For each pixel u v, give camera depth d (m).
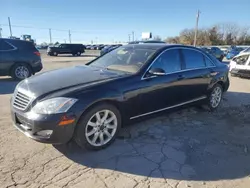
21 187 2.57
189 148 3.56
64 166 2.99
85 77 3.59
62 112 2.96
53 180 2.71
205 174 2.92
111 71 3.94
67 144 3.51
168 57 4.27
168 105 4.26
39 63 9.56
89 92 3.17
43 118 2.93
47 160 3.10
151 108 3.96
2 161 3.03
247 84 8.99
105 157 3.23
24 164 2.99
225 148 3.61
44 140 3.00
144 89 3.74
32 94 3.13
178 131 4.17
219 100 5.55
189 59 4.68
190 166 3.08
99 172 2.89
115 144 3.60
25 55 9.12
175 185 2.69
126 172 2.91
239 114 5.23
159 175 2.87
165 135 3.99
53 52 30.64
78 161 3.11
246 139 3.95
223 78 5.43
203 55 5.07
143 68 3.84
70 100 3.03
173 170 2.97
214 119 4.86
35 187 2.58
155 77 3.93
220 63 5.59
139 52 4.29
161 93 4.02
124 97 3.49
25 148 3.37
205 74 4.91
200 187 2.67
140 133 4.02
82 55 33.12
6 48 8.75
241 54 10.36
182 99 4.51
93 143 3.32
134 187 2.63
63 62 18.94
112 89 3.37
